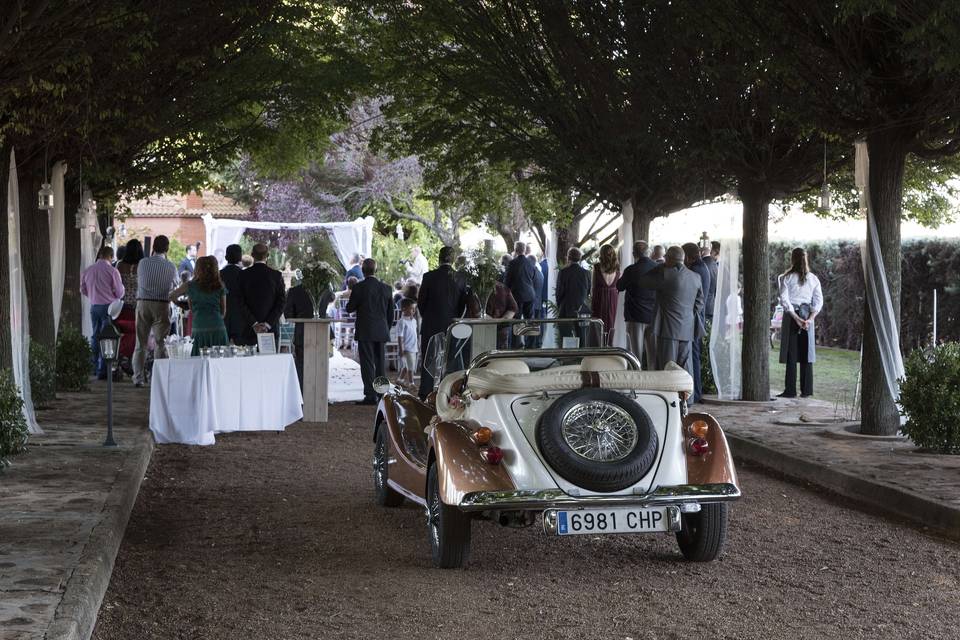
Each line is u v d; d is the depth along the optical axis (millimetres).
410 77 18625
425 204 44938
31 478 9242
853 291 27141
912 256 23062
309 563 7117
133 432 12234
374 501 9336
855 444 11625
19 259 11781
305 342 14609
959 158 16812
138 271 17875
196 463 11242
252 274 15203
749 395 16016
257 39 16625
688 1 11438
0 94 10344
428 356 8844
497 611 5992
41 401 14492
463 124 18547
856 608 6074
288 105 18000
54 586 5816
